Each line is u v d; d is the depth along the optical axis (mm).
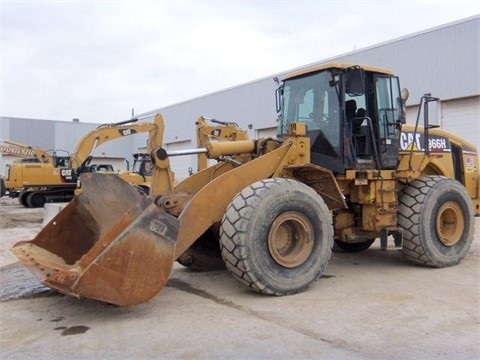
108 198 5250
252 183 5418
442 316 4488
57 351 3764
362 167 6281
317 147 6344
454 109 16672
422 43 17375
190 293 5438
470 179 7840
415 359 3533
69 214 5504
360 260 7355
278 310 4715
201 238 6508
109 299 4176
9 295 5477
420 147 6977
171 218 4500
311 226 5414
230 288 5637
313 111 6469
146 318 4539
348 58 19969
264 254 5074
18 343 3947
